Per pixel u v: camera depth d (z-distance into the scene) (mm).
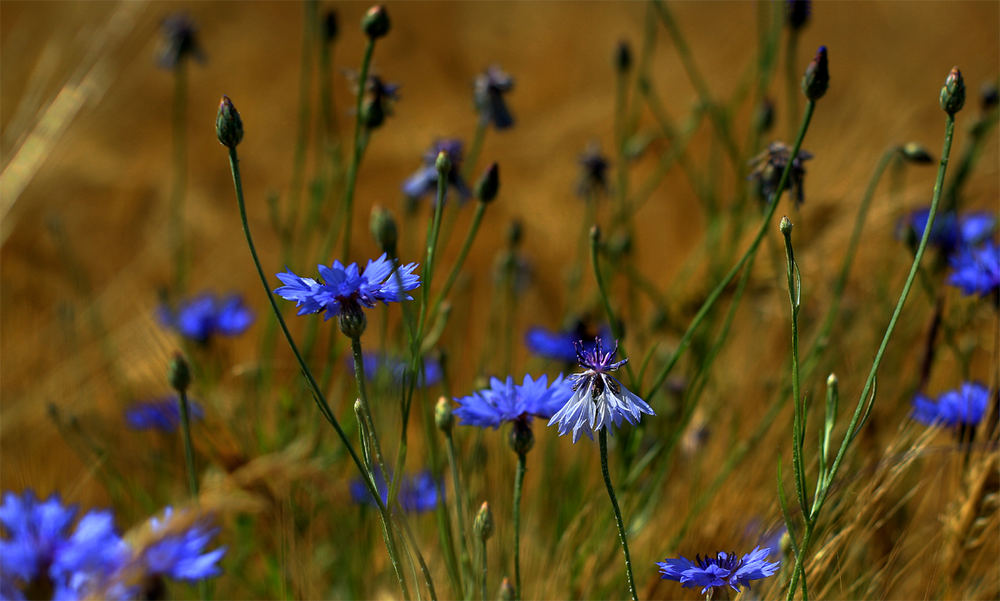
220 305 1348
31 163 1460
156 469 1181
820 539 960
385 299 898
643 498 1090
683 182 2035
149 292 1782
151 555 872
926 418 1029
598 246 1026
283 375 1421
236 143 900
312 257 1714
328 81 1278
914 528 1059
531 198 1966
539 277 1788
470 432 1109
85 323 1526
